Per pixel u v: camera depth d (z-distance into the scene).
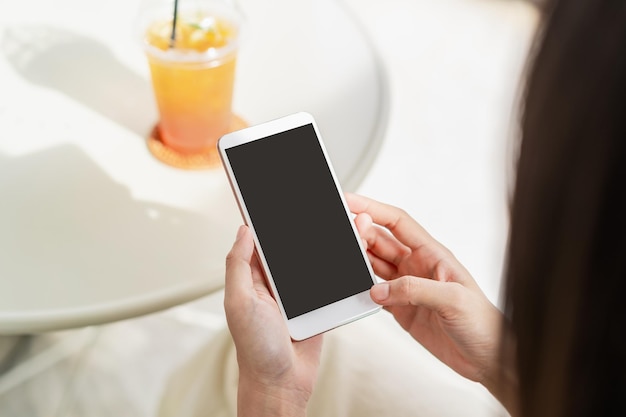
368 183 1.55
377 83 1.16
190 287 0.88
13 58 1.13
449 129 1.70
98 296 0.87
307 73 1.17
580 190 0.29
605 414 0.35
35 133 1.05
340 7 1.27
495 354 0.83
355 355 0.95
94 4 1.22
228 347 0.99
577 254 0.30
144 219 0.96
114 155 1.04
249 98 1.14
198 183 1.02
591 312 0.31
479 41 1.95
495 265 1.40
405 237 0.92
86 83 1.12
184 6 1.00
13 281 0.87
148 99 1.12
